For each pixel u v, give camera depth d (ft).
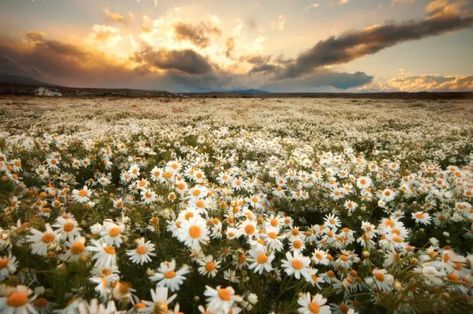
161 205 12.44
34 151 24.26
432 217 15.96
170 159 26.18
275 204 18.02
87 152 26.73
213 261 8.87
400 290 7.11
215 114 88.79
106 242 7.91
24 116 74.49
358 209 16.78
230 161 27.14
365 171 26.09
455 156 37.83
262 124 68.13
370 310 8.26
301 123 72.84
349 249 12.76
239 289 8.63
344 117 90.07
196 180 16.80
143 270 8.74
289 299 8.85
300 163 25.93
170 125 62.18
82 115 79.25
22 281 6.34
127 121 66.08
